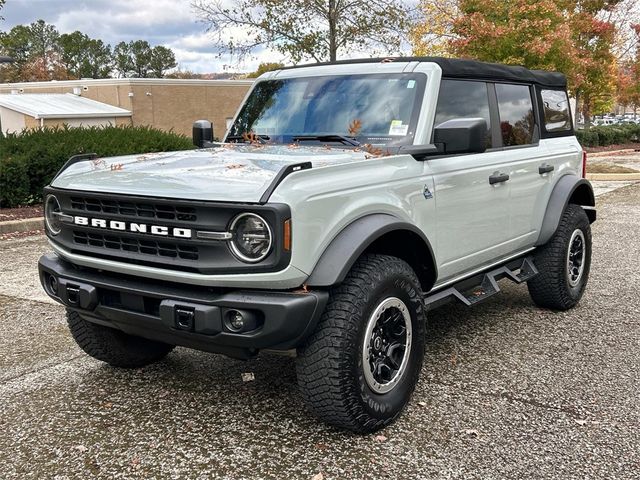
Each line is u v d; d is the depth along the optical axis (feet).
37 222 33.83
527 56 57.88
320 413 11.23
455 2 67.82
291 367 14.92
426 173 13.16
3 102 104.01
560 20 60.85
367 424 11.35
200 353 15.94
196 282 10.45
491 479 10.25
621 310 19.19
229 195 10.08
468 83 15.26
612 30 85.76
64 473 10.59
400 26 52.70
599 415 12.40
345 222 11.02
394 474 10.42
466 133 11.98
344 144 13.88
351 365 10.84
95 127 47.96
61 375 14.57
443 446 11.27
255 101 16.56
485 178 15.07
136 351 14.53
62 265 12.62
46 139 41.39
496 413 12.50
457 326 17.79
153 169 11.99
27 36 283.18
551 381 14.01
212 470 10.60
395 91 14.19
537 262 18.43
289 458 10.93
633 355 15.53
